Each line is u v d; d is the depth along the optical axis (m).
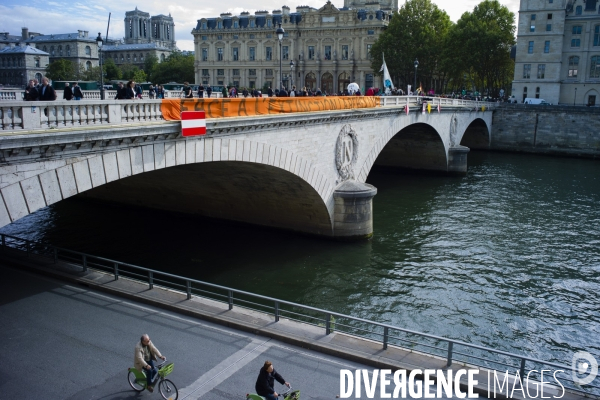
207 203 41.66
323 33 130.62
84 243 36.44
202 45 146.38
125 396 15.57
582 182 64.25
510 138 94.25
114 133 19.62
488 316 27.22
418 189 58.81
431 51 105.44
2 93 29.88
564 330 26.05
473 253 36.56
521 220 45.59
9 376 16.33
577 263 35.34
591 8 98.06
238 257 33.97
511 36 102.44
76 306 21.22
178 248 35.53
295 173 32.81
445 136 67.19
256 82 140.88
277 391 15.85
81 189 19.11
